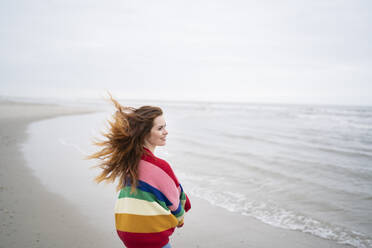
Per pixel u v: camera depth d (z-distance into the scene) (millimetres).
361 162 7258
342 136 12664
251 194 4895
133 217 1393
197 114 32406
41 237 3072
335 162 7223
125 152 1404
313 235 3389
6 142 9359
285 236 3352
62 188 4922
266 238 3305
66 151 8320
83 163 6867
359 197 4668
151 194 1410
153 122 1454
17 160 6926
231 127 16719
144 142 1479
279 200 4582
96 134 12070
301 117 27766
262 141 10969
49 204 4117
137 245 1407
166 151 8680
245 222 3758
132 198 1414
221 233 3430
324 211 4121
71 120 19812
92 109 38250
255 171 6379
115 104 1515
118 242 3035
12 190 4625
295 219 3850
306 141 11070
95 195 4613
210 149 9078
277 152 8617
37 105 42969
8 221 3408
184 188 5207
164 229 1422
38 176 5617
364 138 12023
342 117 28297
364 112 40781
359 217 3883
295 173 6199
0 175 5508
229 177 5914
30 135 11484
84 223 3512
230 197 4742
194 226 3635
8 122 16062
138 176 1405
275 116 29328
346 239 3271
